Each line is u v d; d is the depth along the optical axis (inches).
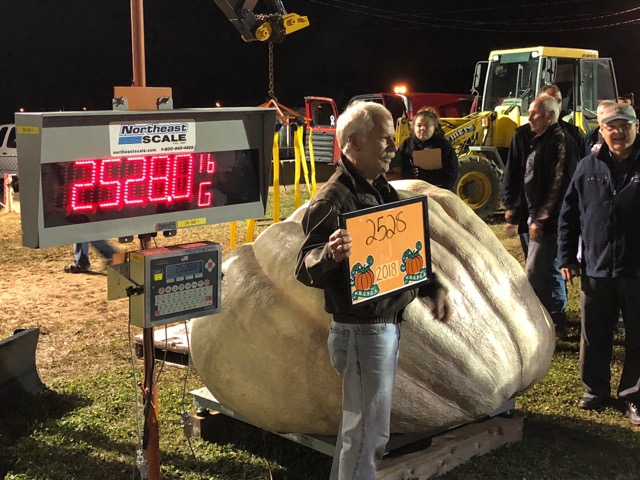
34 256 402.3
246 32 134.0
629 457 156.5
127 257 115.6
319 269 105.7
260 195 130.5
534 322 159.3
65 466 151.8
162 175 116.5
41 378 206.5
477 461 152.9
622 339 231.8
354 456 115.1
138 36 121.0
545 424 173.0
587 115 532.7
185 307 117.7
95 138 108.0
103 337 244.8
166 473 148.7
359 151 112.4
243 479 147.4
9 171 691.4
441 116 714.8
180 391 192.1
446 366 139.4
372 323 113.7
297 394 138.9
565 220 184.2
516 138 231.9
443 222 160.2
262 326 139.8
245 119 126.0
